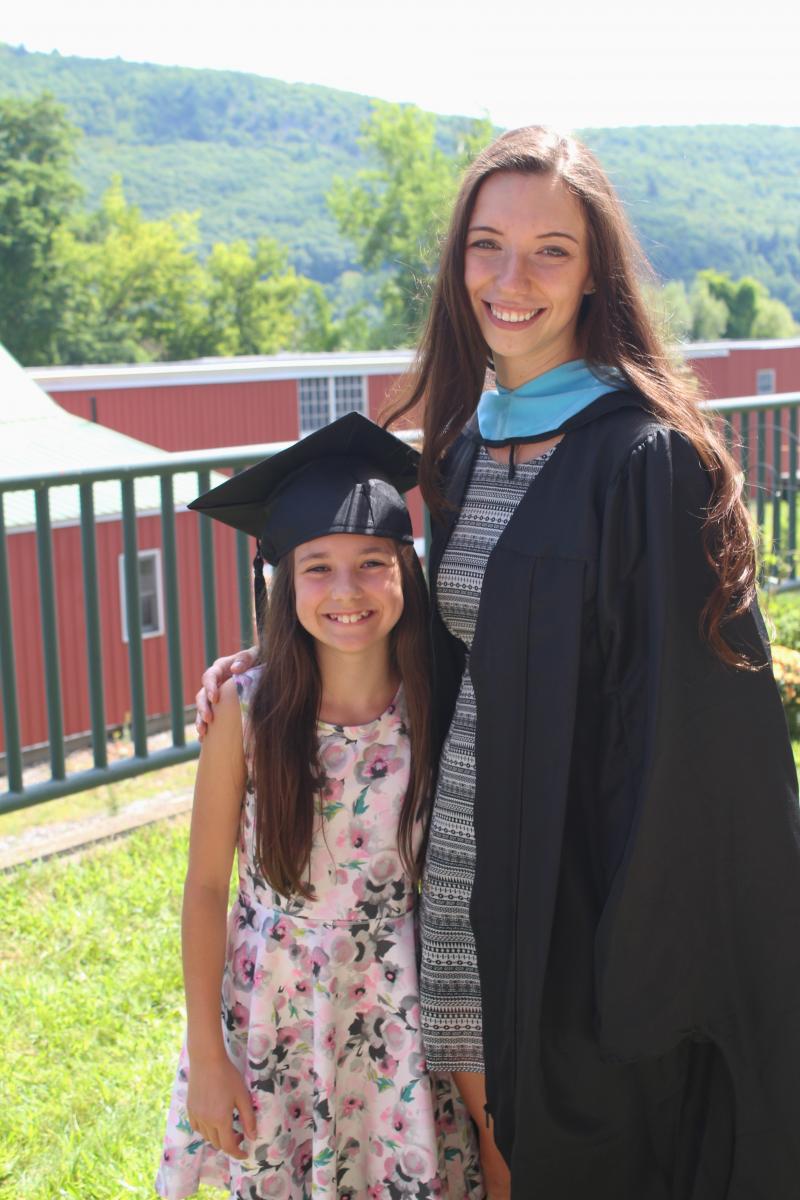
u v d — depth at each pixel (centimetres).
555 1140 199
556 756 191
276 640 208
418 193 6019
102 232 6794
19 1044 299
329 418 2805
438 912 212
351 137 19212
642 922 185
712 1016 193
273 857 205
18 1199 245
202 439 2572
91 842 428
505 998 201
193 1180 219
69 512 1446
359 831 211
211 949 212
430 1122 212
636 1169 207
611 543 186
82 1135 263
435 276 221
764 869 187
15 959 340
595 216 199
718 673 183
